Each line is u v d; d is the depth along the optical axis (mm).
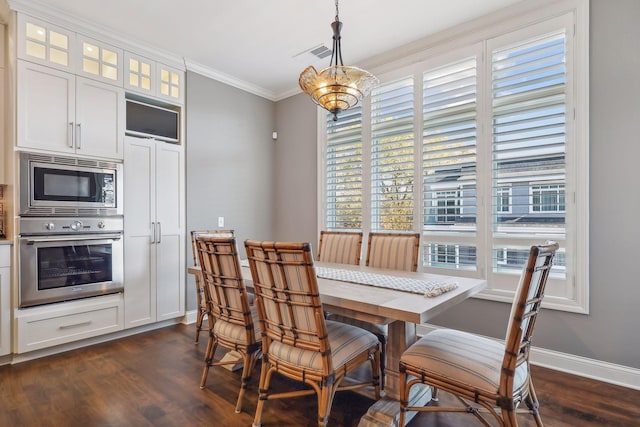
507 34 2730
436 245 3125
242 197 4188
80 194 2857
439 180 3123
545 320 2559
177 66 3559
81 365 2561
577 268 2414
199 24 2928
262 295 1763
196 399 2105
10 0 2512
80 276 2854
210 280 2123
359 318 1734
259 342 2031
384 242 2738
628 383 2238
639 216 2209
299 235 4352
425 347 1659
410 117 3309
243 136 4211
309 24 2934
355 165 3768
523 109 2664
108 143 3035
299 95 4336
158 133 3432
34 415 1926
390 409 1827
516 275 2684
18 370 2465
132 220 3189
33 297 2611
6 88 2680
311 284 1521
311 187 4211
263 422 1877
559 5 2486
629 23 2234
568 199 2449
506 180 2752
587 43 2371
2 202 2807
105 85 3023
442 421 1906
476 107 2902
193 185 3688
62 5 2650
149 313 3307
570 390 2203
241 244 4160
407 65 3320
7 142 2664
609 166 2303
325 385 1584
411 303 1602
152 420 1888
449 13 2771
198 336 3049
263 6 2670
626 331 2252
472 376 1453
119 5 2650
